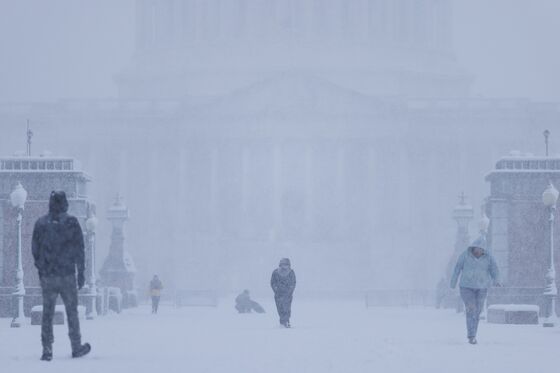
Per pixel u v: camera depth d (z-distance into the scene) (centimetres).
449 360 5722
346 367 5312
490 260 7188
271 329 9588
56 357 5722
